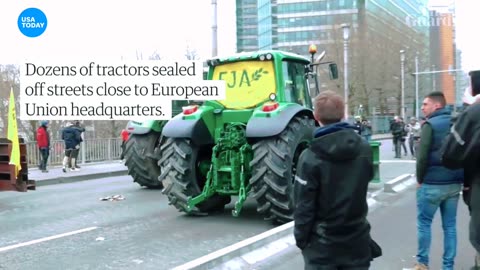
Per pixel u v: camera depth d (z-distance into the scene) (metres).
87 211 8.95
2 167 9.74
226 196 8.72
